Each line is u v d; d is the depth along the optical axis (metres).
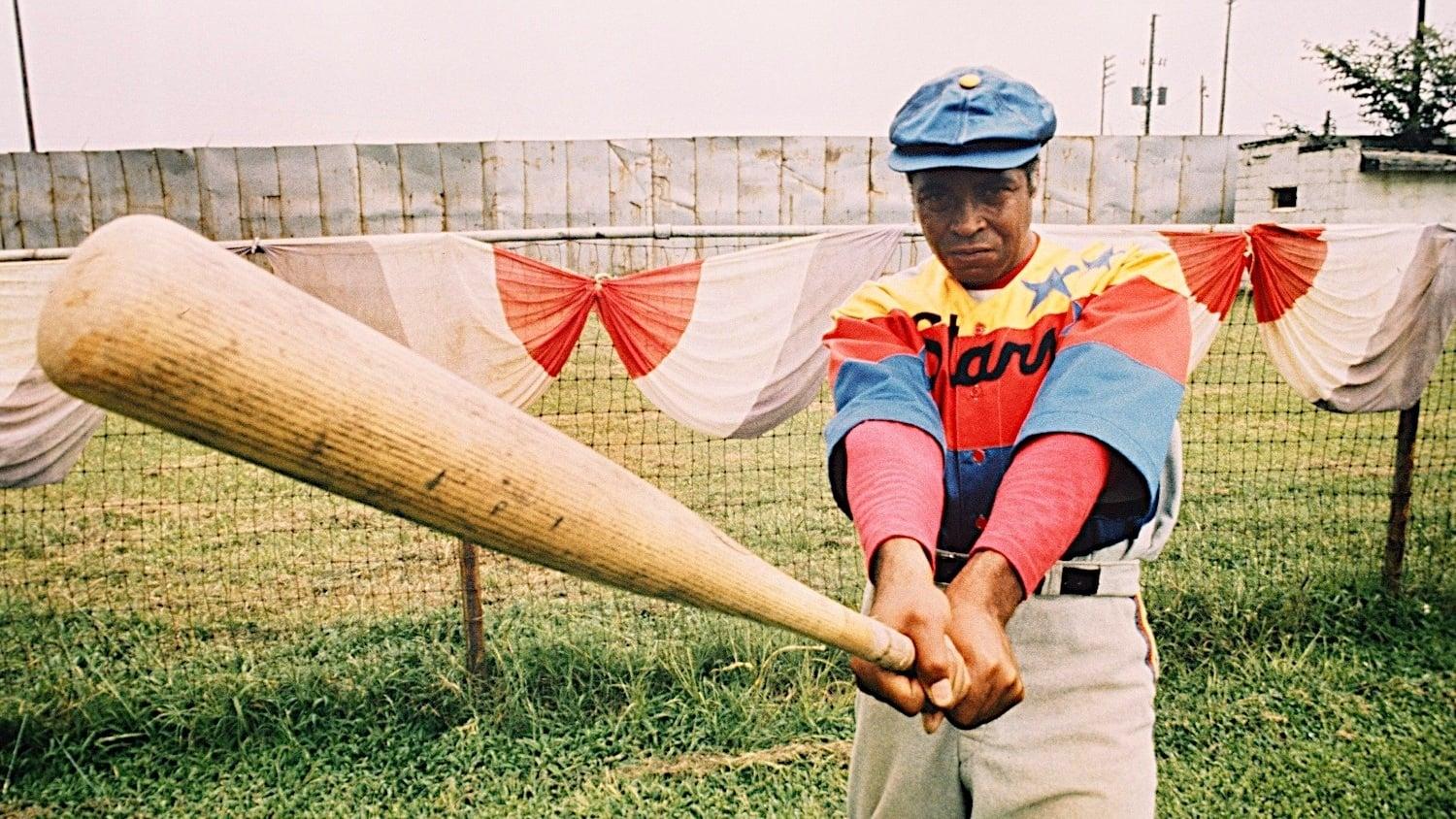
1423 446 7.61
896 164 1.69
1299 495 6.45
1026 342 1.74
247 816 3.42
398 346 0.86
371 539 6.12
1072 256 1.76
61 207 17.66
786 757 3.64
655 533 1.06
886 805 1.92
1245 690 4.05
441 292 4.07
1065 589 1.79
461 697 4.03
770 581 1.19
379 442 0.82
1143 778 1.79
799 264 4.36
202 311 0.70
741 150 18.53
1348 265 4.58
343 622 4.77
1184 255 4.42
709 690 4.05
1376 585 4.96
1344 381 4.70
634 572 1.06
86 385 0.67
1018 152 1.65
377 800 3.48
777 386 4.43
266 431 0.76
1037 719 1.77
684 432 7.80
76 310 0.65
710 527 1.15
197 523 6.39
